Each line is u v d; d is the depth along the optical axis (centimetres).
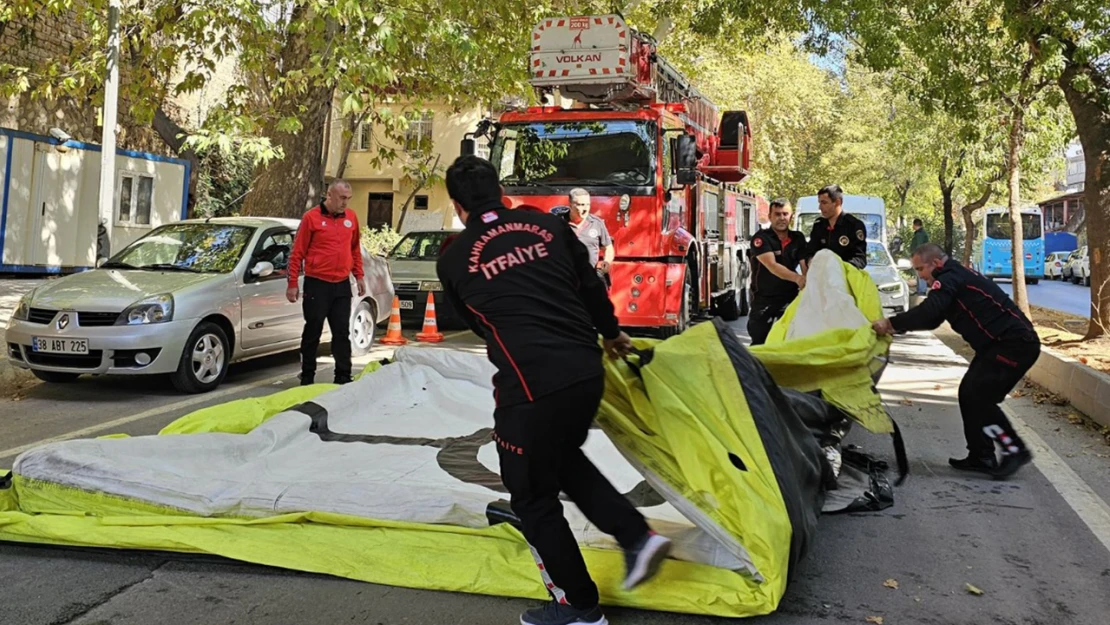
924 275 623
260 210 1371
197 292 867
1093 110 1174
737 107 3281
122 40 1309
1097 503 553
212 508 448
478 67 1469
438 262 351
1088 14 1087
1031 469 633
